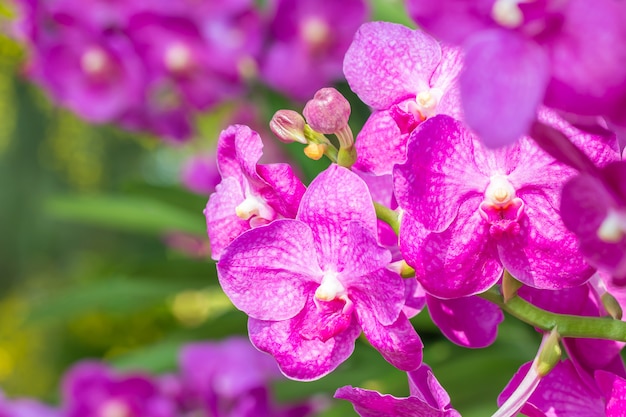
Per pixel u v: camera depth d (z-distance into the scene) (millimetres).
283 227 563
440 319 582
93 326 1930
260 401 958
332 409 866
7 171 4266
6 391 2219
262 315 572
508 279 556
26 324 1149
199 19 1117
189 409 1057
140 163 3617
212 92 1170
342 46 1147
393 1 988
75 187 3188
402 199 543
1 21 1188
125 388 1044
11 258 4340
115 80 1185
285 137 577
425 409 550
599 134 522
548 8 493
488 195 554
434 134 545
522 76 490
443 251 554
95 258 2367
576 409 576
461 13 502
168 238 1462
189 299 1784
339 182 558
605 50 488
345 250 562
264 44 1137
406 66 587
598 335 552
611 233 508
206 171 1398
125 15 1122
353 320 573
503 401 569
